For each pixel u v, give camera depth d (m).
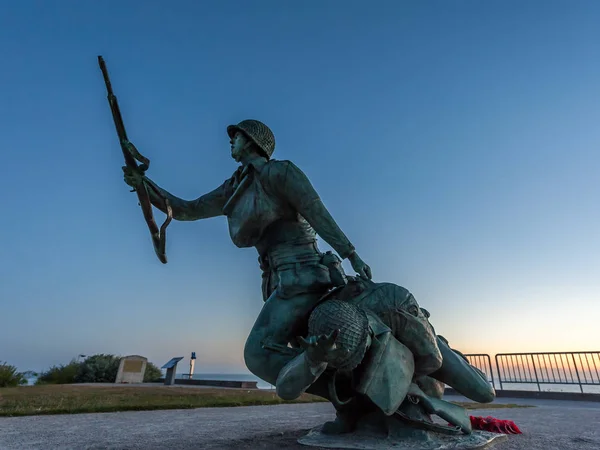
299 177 3.06
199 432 3.84
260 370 2.93
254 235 3.29
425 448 2.55
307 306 3.04
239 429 4.07
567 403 10.36
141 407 6.44
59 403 6.88
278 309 3.05
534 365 13.69
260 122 3.60
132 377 22.42
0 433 3.82
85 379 23.61
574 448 2.90
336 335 2.04
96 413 5.93
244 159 3.49
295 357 2.70
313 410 6.55
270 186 3.13
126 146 3.27
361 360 2.36
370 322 2.54
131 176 3.43
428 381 3.25
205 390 12.59
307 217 3.04
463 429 2.96
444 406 2.96
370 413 3.01
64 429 4.12
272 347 2.91
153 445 3.03
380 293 2.79
